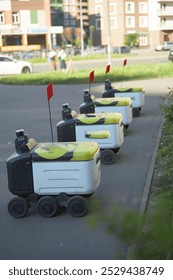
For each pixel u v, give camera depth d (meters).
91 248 5.04
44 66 46.66
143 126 11.98
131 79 26.19
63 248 5.09
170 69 30.52
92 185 5.89
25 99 20.20
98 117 8.47
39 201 5.95
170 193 3.42
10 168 6.01
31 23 79.81
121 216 2.61
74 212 5.90
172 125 9.26
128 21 102.25
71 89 23.09
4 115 15.69
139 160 8.60
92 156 5.85
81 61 51.72
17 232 5.62
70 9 112.06
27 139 6.12
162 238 2.55
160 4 102.00
